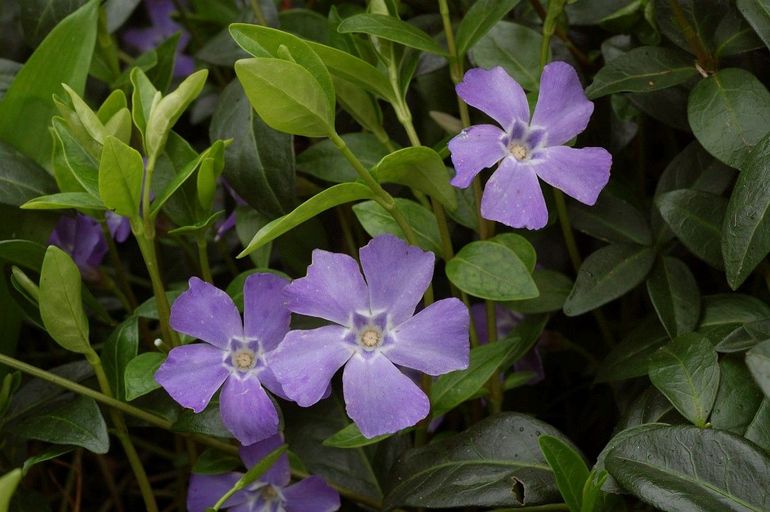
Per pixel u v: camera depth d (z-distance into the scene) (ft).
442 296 1.32
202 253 1.21
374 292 1.12
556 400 1.34
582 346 1.32
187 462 1.30
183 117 1.46
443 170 1.15
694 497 1.07
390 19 1.19
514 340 1.18
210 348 1.15
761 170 1.11
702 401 1.13
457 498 1.14
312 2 1.38
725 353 1.15
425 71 1.28
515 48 1.26
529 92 1.24
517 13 1.31
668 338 1.20
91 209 1.23
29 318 1.22
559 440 1.10
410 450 1.18
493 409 1.22
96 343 1.39
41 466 1.33
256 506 1.22
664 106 1.25
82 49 1.26
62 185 1.21
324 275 1.12
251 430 1.13
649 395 1.17
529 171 1.14
